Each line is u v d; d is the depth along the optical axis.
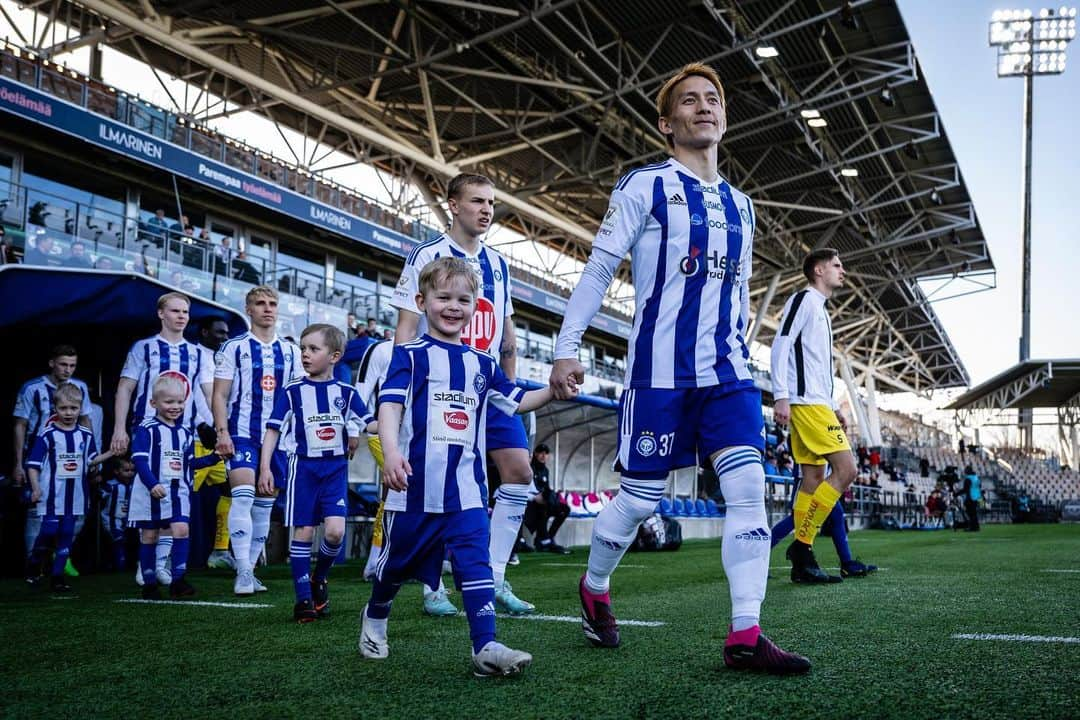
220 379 5.00
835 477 4.87
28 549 5.96
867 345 51.16
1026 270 42.91
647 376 2.47
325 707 1.96
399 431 2.42
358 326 16.42
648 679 2.15
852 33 19.78
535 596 4.47
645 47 19.92
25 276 6.35
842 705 1.83
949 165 26.56
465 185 3.71
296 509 3.65
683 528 13.77
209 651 2.78
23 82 13.75
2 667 2.54
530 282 27.91
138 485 4.66
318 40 18.28
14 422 6.52
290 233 18.92
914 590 4.38
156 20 16.97
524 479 3.78
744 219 2.61
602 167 27.88
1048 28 42.16
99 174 15.26
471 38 18.06
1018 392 43.59
